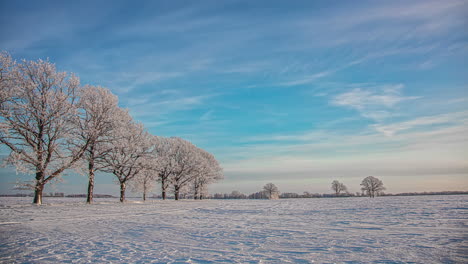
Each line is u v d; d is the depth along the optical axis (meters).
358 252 7.64
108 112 34.66
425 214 17.08
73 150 31.42
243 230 12.22
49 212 20.38
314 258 7.05
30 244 8.92
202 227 13.29
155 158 42.34
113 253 7.70
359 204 30.53
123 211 22.88
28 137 27.56
